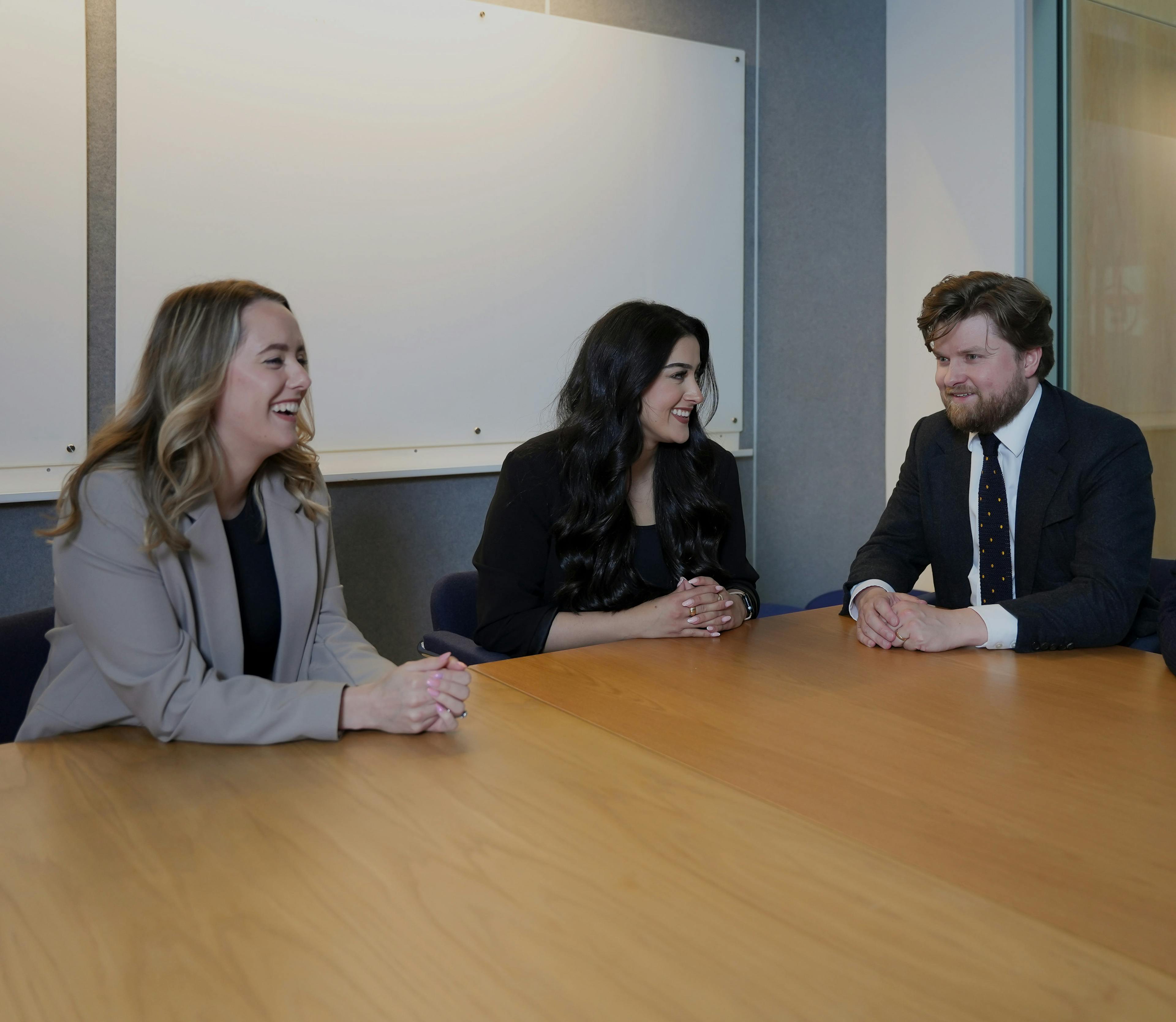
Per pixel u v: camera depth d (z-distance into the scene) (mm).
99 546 1304
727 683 1477
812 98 4141
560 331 3543
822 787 1067
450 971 713
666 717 1317
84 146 2701
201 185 2877
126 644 1271
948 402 1956
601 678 1510
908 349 4328
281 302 1477
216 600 1403
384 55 3135
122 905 816
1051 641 1645
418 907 808
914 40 4188
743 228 3953
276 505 1567
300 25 2990
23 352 2660
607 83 3578
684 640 1761
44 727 1316
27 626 1611
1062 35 3783
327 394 3125
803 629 1843
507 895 826
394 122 3166
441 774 1109
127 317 2807
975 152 3982
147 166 2799
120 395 2822
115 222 2783
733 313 3957
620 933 766
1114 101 3658
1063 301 3861
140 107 2779
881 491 4477
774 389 4137
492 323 3398
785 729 1262
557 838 938
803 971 711
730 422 4000
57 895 833
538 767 1129
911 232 4266
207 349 1377
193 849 920
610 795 1049
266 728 1209
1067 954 734
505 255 3404
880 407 4434
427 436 3311
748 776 1098
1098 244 3742
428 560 3395
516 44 3375
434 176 3250
